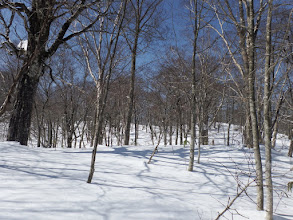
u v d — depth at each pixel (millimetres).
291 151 8633
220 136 17797
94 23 6785
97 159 5680
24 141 6828
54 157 5219
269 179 2895
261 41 4066
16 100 6816
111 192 3168
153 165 5586
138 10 8375
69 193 2852
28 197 2508
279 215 3156
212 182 4691
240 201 3666
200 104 6750
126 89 14305
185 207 2975
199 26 5336
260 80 4797
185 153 7441
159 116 20062
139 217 2436
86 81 15266
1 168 3654
